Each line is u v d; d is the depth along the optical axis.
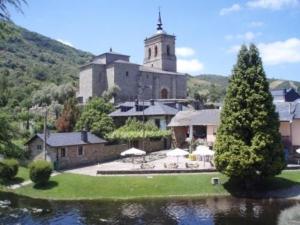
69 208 38.56
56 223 32.84
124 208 38.44
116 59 122.25
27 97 116.31
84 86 120.94
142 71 121.50
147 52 141.12
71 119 80.00
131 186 45.75
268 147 43.91
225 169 44.38
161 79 126.44
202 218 34.25
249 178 44.91
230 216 34.81
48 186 46.41
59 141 58.03
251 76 44.97
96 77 118.31
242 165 43.12
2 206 39.19
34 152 58.41
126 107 86.94
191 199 42.12
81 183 46.88
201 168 51.50
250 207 38.19
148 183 46.34
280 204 39.38
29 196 44.31
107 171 50.91
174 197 43.22
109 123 72.38
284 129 57.72
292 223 32.44
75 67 192.75
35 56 189.62
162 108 81.44
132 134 69.75
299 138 57.03
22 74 146.75
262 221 33.19
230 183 46.47
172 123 71.94
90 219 34.22
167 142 75.62
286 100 83.81
